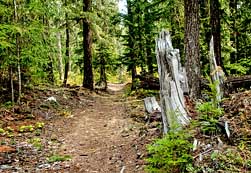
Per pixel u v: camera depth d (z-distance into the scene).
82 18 26.33
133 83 26.38
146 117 12.19
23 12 15.80
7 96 15.85
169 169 6.46
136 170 7.56
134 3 25.03
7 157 9.21
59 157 9.20
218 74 9.35
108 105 19.67
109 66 36.72
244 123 7.23
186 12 12.16
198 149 6.70
